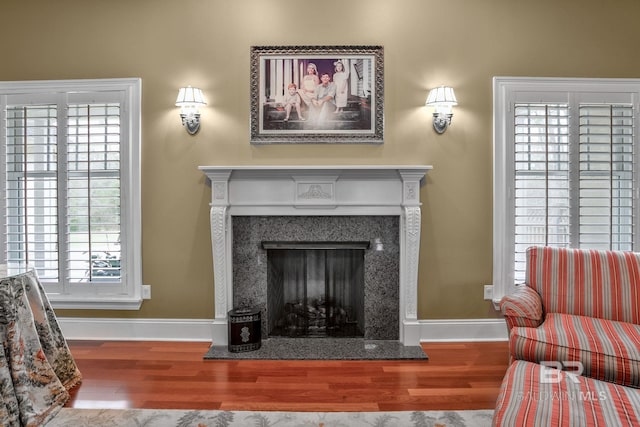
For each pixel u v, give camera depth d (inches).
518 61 127.1
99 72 128.0
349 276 131.3
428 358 115.0
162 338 129.5
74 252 129.2
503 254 128.0
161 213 128.7
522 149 127.3
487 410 87.4
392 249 128.6
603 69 127.5
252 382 100.7
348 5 126.6
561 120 127.0
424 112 127.1
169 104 127.6
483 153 127.5
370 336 129.2
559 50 127.2
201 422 82.9
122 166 128.1
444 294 129.2
